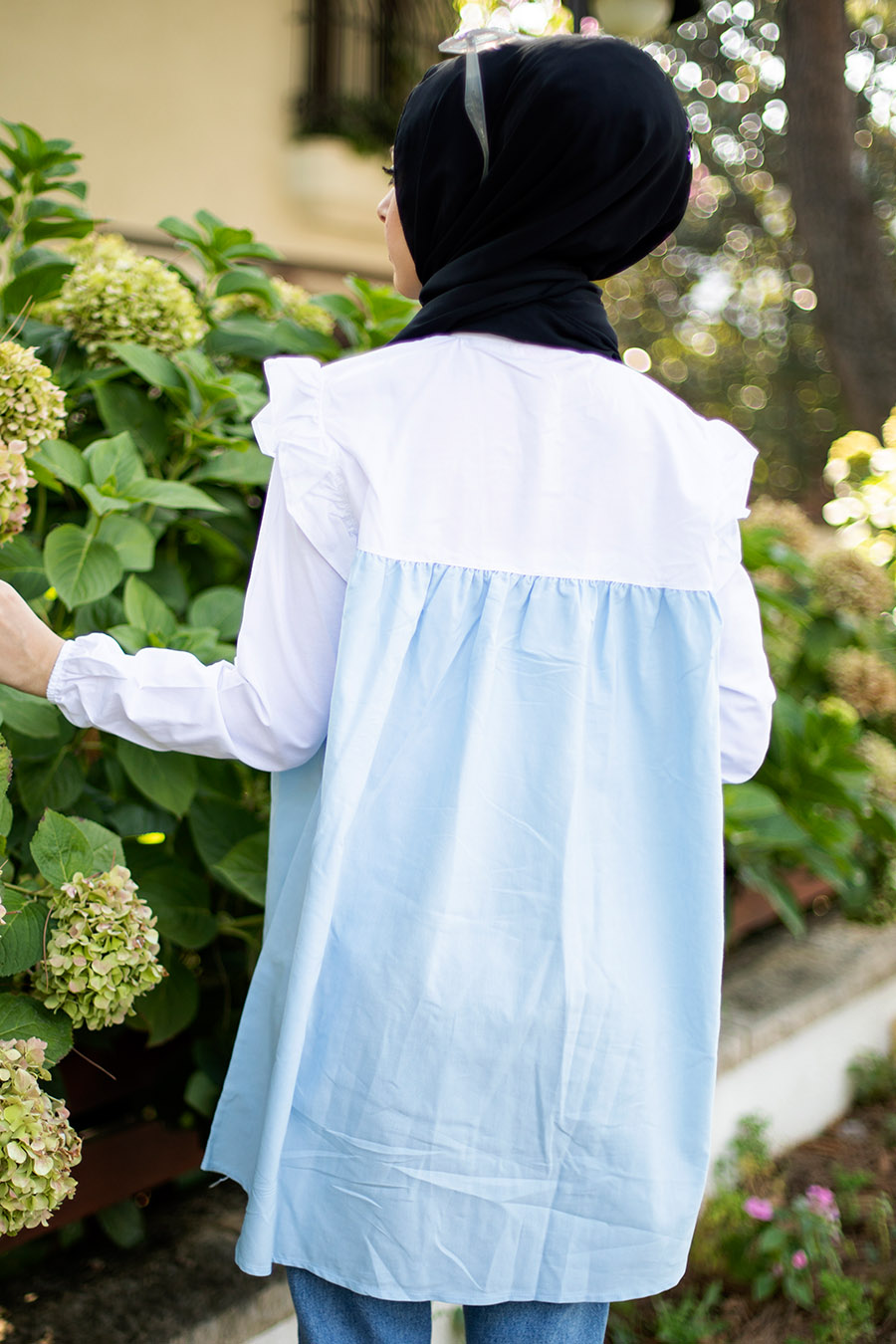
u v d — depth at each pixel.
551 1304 1.16
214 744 1.10
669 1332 2.08
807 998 2.69
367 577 1.03
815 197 5.98
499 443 1.08
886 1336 2.15
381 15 6.15
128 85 5.29
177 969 1.62
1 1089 1.05
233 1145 1.17
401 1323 1.15
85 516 1.67
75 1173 1.71
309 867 1.13
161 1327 1.59
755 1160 2.48
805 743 2.59
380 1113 1.05
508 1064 1.05
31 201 1.75
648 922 1.13
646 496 1.11
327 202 5.95
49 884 1.24
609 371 1.12
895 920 2.97
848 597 2.86
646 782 1.13
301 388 1.08
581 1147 1.09
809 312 11.73
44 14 4.96
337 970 1.07
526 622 1.08
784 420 12.30
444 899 1.04
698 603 1.11
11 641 1.08
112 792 1.62
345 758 1.03
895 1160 2.72
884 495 3.24
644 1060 1.11
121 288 1.66
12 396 1.20
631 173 1.09
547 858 1.06
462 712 1.06
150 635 1.47
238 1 5.62
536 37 1.11
